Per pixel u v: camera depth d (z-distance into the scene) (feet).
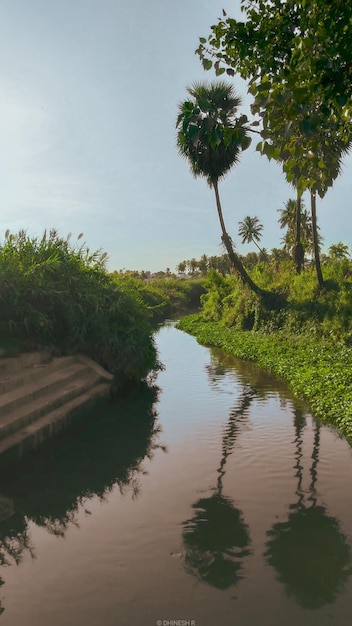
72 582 13.23
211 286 123.44
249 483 20.01
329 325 64.44
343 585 12.73
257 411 32.58
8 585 13.16
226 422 29.91
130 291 44.60
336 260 86.33
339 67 12.09
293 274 93.25
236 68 16.14
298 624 11.18
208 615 11.59
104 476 21.16
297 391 37.70
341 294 70.44
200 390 40.45
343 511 17.13
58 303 36.83
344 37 12.02
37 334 35.81
